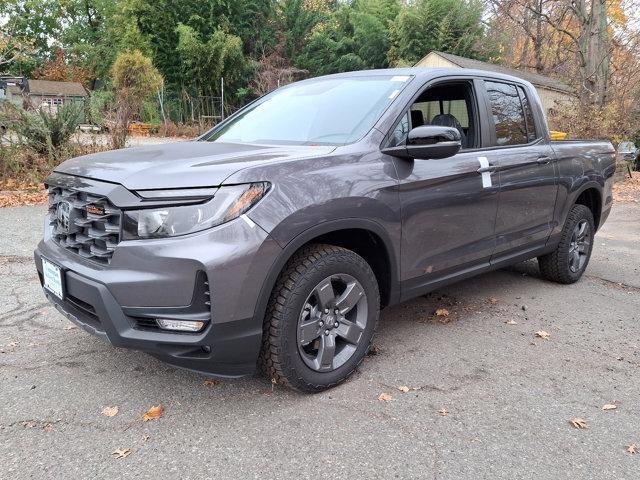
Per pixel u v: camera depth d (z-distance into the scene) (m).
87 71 45.91
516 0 22.05
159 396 2.99
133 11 34.28
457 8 31.56
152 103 28.98
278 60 37.44
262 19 38.91
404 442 2.60
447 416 2.84
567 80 19.58
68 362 3.37
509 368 3.42
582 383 3.25
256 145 3.41
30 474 2.33
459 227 3.70
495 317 4.33
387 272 3.32
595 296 4.94
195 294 2.51
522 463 2.46
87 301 2.71
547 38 27.36
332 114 3.60
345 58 36.84
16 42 18.56
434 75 3.75
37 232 6.85
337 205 2.88
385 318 4.25
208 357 2.61
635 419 2.86
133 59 26.62
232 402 2.94
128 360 3.41
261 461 2.44
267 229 2.61
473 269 3.97
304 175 2.82
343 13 39.34
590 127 15.17
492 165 3.90
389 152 3.25
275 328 2.77
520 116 4.49
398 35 33.56
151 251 2.51
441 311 4.37
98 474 2.34
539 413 2.89
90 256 2.78
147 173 2.65
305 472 2.37
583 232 5.24
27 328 3.88
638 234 8.23
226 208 2.54
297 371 2.88
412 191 3.31
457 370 3.37
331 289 2.96
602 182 5.30
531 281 5.37
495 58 30.86
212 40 33.72
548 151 4.58
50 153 10.25
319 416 2.81
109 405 2.89
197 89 34.44
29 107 10.52
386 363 3.44
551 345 3.80
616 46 18.58
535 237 4.54
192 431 2.66
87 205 2.75
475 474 2.38
